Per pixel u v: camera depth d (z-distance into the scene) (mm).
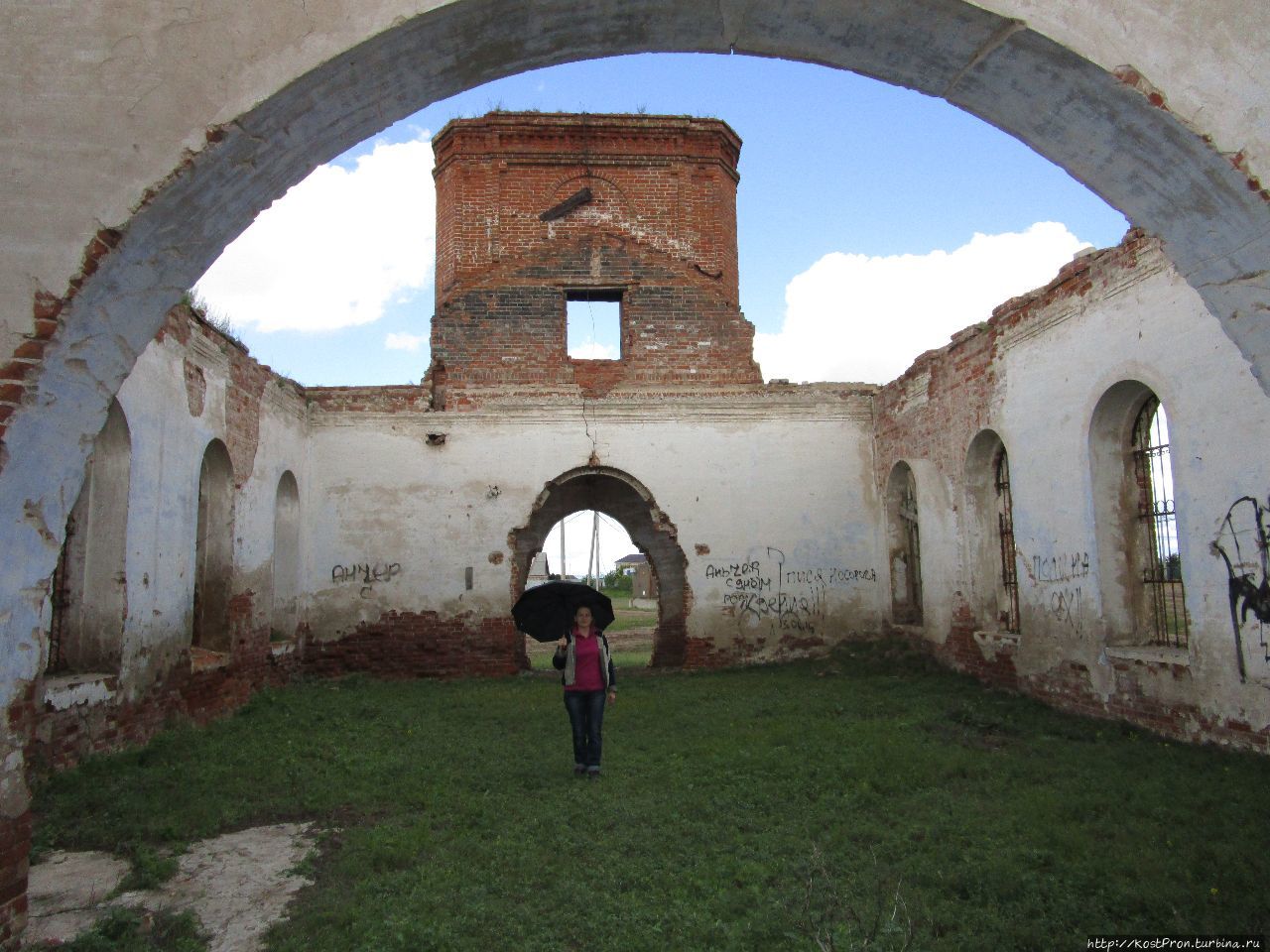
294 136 4180
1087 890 4645
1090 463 9367
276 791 6918
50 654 7945
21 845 3908
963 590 12445
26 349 3746
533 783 7117
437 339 16047
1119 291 8820
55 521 4043
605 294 16891
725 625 15367
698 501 15602
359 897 4742
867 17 4156
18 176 3828
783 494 15758
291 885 5051
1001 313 11227
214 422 10773
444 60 4230
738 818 6086
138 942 4176
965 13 3959
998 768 7266
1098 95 4027
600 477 16719
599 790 6863
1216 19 3906
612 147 17656
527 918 4426
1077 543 9578
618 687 12844
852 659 14422
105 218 3828
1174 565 8812
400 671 14750
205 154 3873
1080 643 9531
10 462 3740
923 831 5664
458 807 6441
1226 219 4066
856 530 15789
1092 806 6051
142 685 8672
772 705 10648
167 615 9273
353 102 4230
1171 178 4125
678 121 17703
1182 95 3889
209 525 11336
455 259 17203
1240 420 7266
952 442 12750
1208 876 4680
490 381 15977
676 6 4148
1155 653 8539
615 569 65375
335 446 15172
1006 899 4582
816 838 5668
